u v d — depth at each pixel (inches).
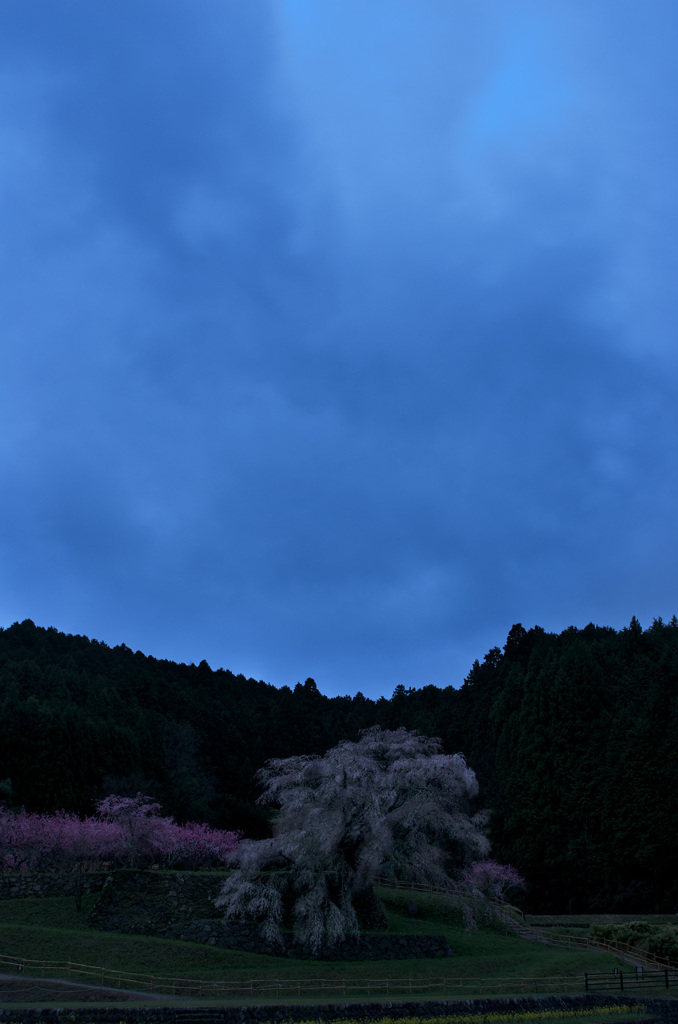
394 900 1887.3
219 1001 1122.7
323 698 5930.1
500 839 3090.6
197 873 1582.2
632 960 1688.0
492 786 3267.7
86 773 2780.5
